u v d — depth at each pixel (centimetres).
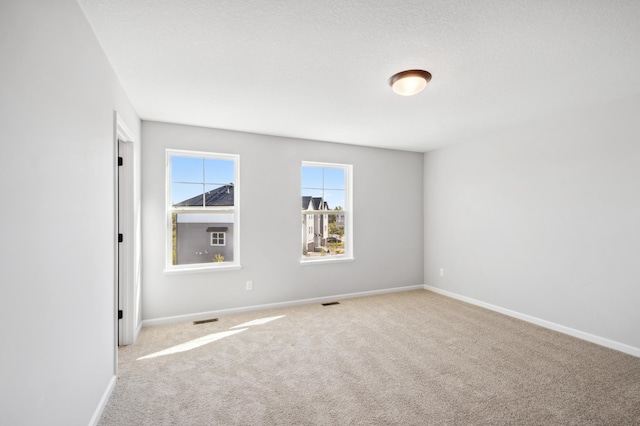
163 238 328
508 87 242
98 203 177
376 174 455
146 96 258
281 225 387
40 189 112
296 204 397
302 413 179
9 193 94
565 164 303
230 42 180
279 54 193
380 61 202
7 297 93
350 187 440
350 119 322
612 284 267
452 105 282
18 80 98
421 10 151
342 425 168
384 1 145
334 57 197
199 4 146
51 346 120
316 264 408
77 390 145
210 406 185
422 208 486
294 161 396
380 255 457
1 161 90
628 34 170
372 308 382
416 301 414
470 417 175
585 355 253
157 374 222
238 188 367
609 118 270
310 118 319
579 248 291
